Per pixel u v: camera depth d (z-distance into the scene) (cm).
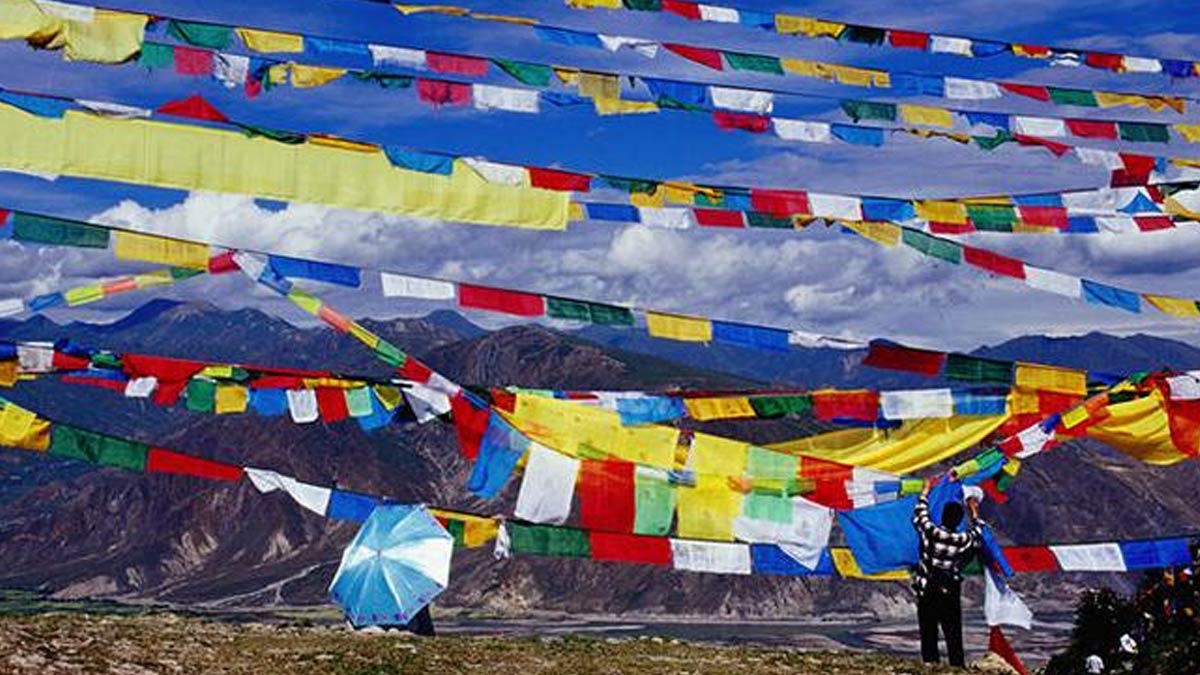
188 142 1566
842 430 1911
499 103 1703
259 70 1611
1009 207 1919
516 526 1706
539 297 1678
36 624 1590
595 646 1831
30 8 1511
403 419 1780
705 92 1792
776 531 1758
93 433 1697
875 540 1784
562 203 1689
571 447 1772
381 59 1670
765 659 1762
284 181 1593
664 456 1783
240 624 1784
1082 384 1933
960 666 1781
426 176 1644
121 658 1422
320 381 1802
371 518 1753
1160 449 1936
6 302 1708
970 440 1908
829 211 1820
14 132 1507
